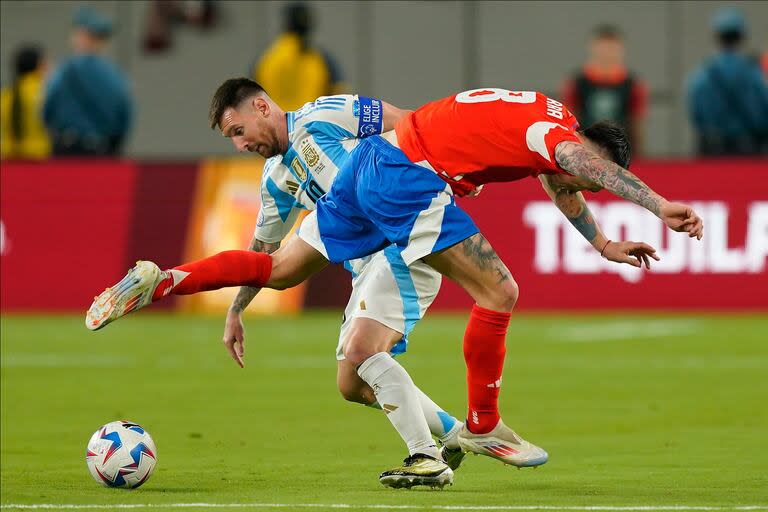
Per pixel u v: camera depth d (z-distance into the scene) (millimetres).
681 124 70812
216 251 54156
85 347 45188
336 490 21250
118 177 54812
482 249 21031
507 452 21938
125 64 73562
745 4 70875
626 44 71750
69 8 74312
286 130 23047
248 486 21719
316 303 54344
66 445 27016
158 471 23516
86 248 54719
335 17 72875
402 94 72750
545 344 45125
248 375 38562
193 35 73375
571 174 20312
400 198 21047
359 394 22734
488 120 20906
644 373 38594
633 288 53219
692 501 19922
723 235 52875
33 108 62031
